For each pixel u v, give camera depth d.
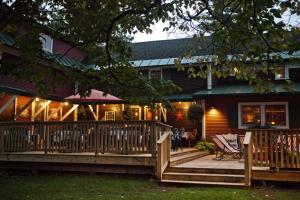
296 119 19.06
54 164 12.88
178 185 10.36
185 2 8.52
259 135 10.45
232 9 7.75
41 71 8.34
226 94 19.28
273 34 6.86
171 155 13.29
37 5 8.23
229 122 20.16
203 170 11.05
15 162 13.34
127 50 9.93
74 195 8.96
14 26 8.59
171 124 22.00
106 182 10.74
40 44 8.20
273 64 7.63
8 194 9.09
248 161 9.91
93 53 9.87
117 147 12.02
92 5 8.45
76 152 12.50
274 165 10.08
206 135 20.44
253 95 19.27
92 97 15.37
